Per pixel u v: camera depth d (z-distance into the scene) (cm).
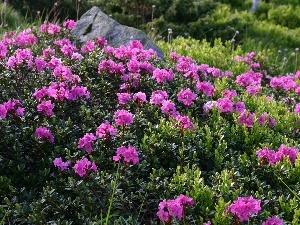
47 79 209
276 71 309
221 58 304
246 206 152
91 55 229
